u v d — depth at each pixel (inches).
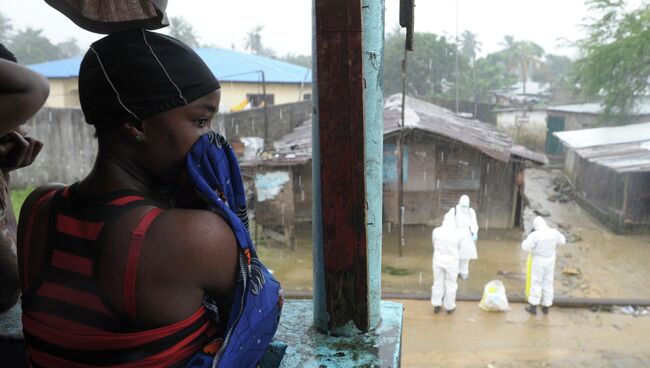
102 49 35.0
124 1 44.3
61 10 45.1
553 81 1790.1
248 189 612.4
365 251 54.1
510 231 542.3
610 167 541.3
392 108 692.1
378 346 55.6
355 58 48.5
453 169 541.0
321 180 52.6
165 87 34.0
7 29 1167.6
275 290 40.6
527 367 265.6
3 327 62.0
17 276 64.6
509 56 1866.4
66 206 36.7
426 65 1159.0
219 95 37.6
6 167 61.9
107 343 32.9
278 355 56.1
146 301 32.7
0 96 36.6
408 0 59.9
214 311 38.8
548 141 1077.8
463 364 268.8
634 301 339.6
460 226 367.9
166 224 33.2
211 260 33.4
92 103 35.2
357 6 47.5
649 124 761.6
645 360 271.6
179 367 34.1
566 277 417.1
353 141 50.7
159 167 36.4
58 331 33.8
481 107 1170.0
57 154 637.3
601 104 809.5
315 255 57.6
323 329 58.2
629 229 550.6
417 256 477.4
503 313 333.4
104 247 33.2
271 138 729.0
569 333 304.5
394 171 545.6
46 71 900.0
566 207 701.9
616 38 752.3
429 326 316.8
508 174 536.4
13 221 67.8
